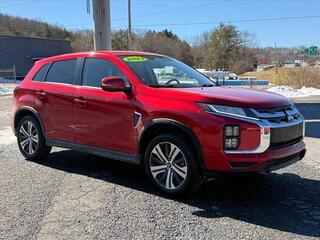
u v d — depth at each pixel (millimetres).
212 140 4832
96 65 6234
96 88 6094
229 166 4801
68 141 6484
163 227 4379
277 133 4891
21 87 7254
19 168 6742
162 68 6152
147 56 6371
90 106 6055
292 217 4660
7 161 7238
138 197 5312
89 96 6078
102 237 4129
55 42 65938
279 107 5074
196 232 4250
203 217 4656
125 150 5719
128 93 5637
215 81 6691
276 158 4840
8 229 4320
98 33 15711
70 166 6879
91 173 6449
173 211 4836
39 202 5102
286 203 5113
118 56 6078
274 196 5371
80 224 4449
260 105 4875
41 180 6047
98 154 6082
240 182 5945
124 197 5312
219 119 4809
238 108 4816
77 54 6578
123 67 5859
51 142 6758
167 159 5285
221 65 91312
